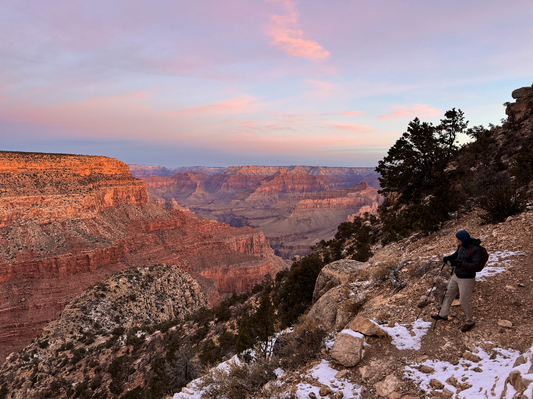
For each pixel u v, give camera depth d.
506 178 16.97
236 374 7.97
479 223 12.63
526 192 13.91
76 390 32.19
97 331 54.09
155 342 38.25
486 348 5.61
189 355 19.94
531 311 6.20
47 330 54.84
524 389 3.72
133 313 63.09
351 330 7.07
